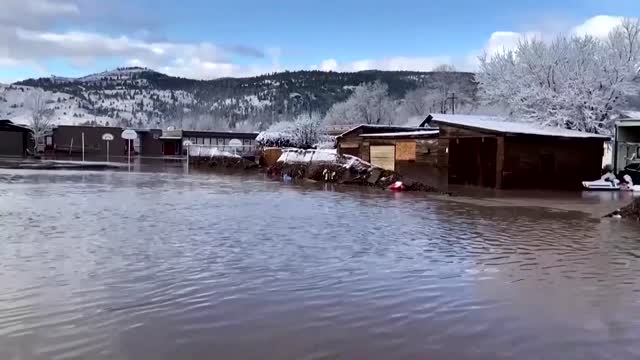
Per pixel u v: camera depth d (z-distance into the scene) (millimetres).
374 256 8352
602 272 7449
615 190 23094
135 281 6559
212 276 6883
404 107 89312
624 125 24953
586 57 32000
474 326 5102
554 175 23672
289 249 8797
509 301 5965
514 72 33844
